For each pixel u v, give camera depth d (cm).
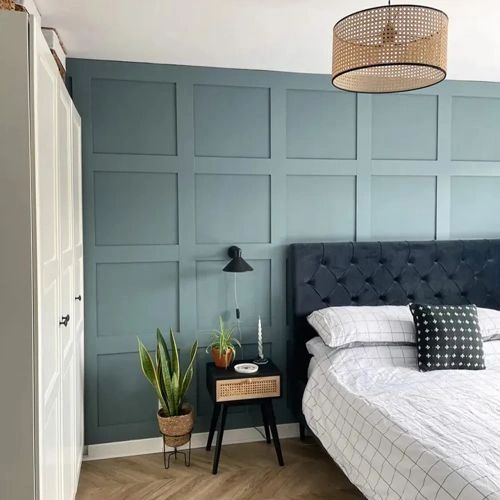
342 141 323
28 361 146
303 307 308
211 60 292
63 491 197
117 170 292
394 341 278
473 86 337
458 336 265
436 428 186
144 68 293
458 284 327
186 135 301
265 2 219
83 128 287
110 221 294
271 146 312
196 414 309
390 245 320
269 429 310
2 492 147
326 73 316
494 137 344
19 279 145
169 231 302
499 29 250
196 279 307
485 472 151
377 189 329
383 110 327
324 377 258
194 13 228
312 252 308
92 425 295
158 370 280
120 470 280
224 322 312
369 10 182
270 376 277
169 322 304
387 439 189
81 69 285
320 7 224
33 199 145
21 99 143
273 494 254
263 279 316
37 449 148
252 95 310
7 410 146
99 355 295
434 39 181
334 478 270
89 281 291
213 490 258
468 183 342
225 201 309
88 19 233
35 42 144
